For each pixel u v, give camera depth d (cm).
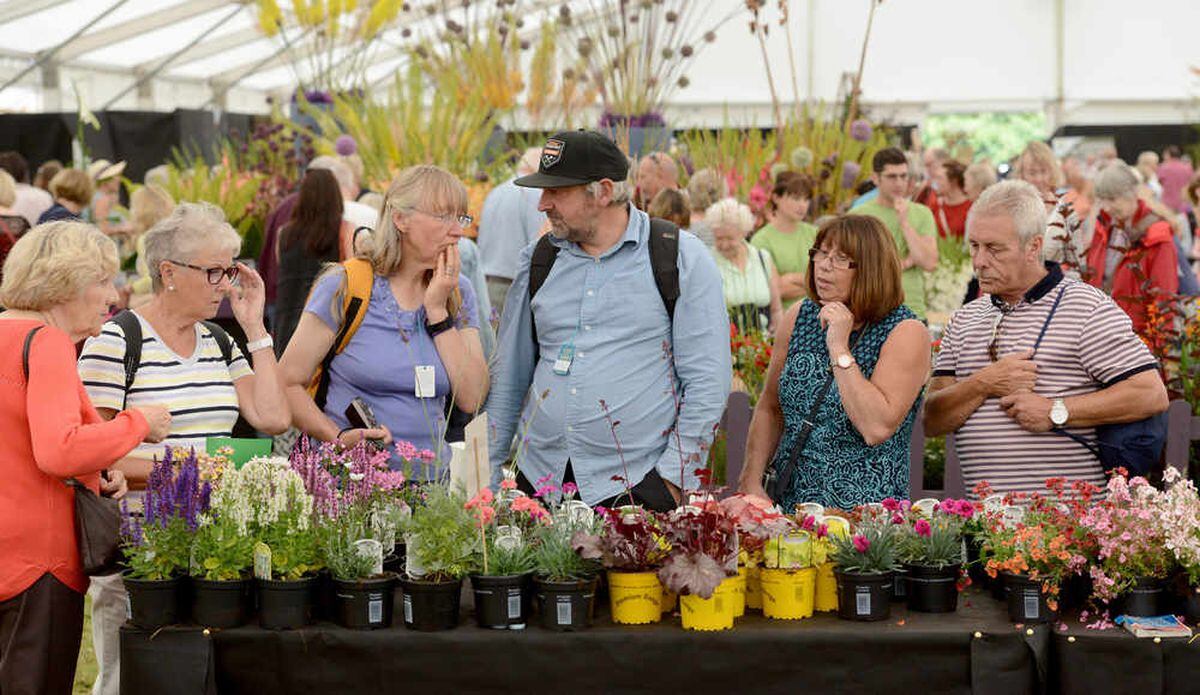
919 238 714
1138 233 652
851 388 344
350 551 295
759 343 603
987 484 338
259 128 988
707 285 361
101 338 342
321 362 382
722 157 958
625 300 360
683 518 296
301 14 1067
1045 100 2070
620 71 927
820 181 908
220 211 353
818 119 969
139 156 1490
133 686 292
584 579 294
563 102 973
